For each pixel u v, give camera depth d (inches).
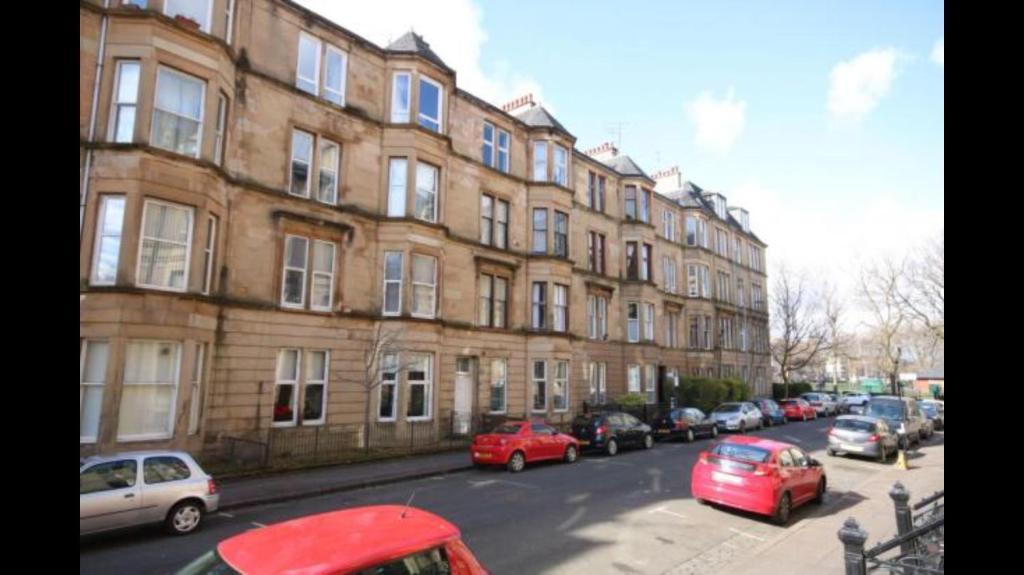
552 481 578.2
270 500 465.4
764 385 1945.1
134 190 514.9
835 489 577.9
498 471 641.0
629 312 1268.5
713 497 454.3
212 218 597.9
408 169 794.8
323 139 736.3
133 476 356.5
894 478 641.0
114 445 487.2
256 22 671.8
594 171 1240.2
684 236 1588.3
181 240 551.5
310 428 673.0
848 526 253.4
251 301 630.5
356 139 768.3
